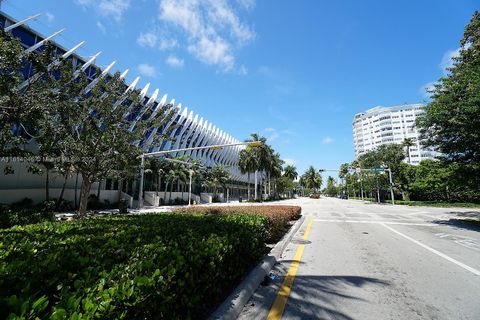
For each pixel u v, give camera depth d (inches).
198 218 281.1
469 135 514.3
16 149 479.2
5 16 941.8
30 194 952.3
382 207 1284.4
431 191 1779.0
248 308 147.8
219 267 139.3
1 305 67.5
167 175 1504.7
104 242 149.4
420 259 264.2
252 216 308.7
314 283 190.7
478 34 697.0
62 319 64.7
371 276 209.0
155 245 138.3
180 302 102.7
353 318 139.3
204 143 2295.8
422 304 157.9
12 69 383.6
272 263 232.2
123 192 1381.6
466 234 427.2
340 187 4675.2
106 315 71.2
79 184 1152.8
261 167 2233.0
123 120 588.1
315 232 441.1
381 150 1953.7
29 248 127.8
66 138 509.4
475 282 197.2
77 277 94.9
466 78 510.0
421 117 586.2
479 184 586.6
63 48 1109.1
